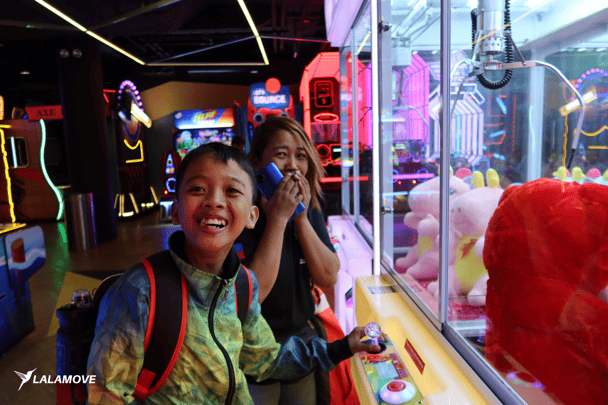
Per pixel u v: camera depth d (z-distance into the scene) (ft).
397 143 5.00
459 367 2.96
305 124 20.06
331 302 10.69
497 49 3.36
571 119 3.21
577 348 2.12
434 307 3.48
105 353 2.32
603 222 2.06
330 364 3.29
